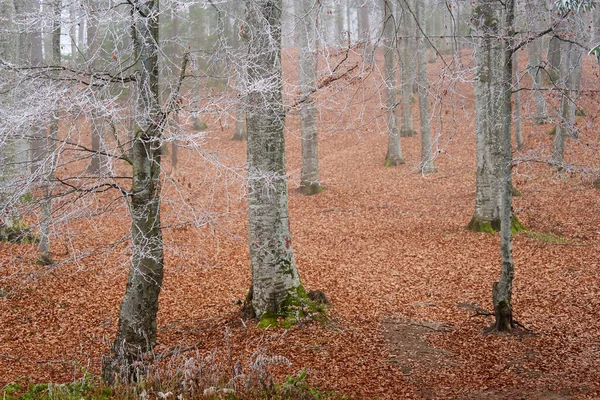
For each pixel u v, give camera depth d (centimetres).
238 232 1667
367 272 1343
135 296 676
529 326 1007
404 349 905
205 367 682
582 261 1348
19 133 597
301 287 1023
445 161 2491
